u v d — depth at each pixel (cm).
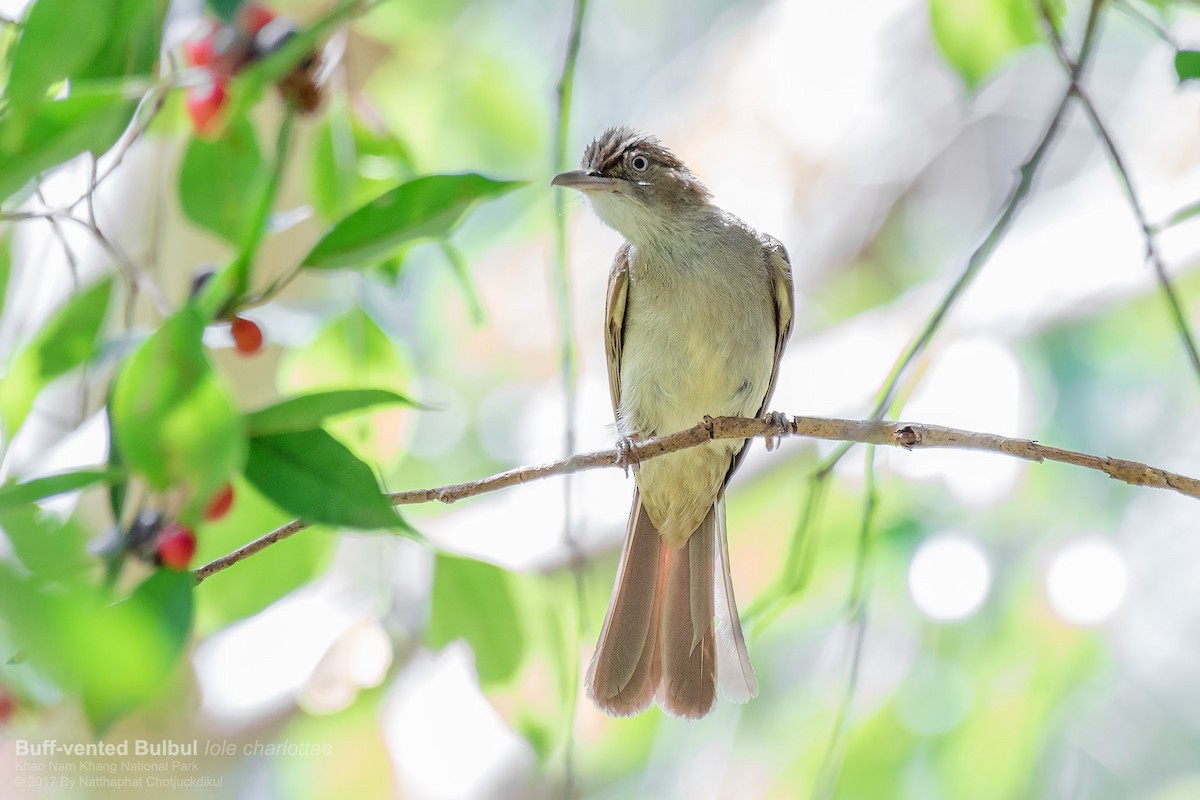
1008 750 1130
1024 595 1197
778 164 1572
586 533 1211
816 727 1190
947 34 926
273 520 706
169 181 945
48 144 495
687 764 1257
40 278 733
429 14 1174
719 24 1705
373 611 991
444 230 535
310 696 979
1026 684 1146
